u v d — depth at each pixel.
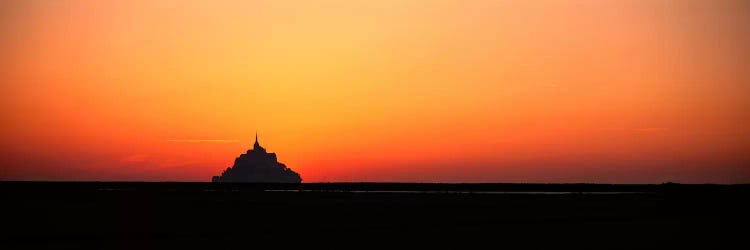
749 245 55.47
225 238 59.53
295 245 55.28
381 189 183.50
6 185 174.50
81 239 58.28
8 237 59.53
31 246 54.44
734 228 66.88
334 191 165.38
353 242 57.09
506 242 57.34
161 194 137.00
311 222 74.50
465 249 53.53
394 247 54.50
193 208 95.38
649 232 63.50
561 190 167.38
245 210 92.12
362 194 145.38
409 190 180.00
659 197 124.38
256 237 60.22
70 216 80.06
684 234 62.31
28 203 102.38
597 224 71.69
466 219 78.44
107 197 122.69
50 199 113.69
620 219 77.62
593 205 103.56
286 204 106.56
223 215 83.56
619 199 120.12
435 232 64.12
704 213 85.62
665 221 74.38
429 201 115.69
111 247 53.97
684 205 102.38
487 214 86.25
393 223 73.50
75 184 189.12
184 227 68.56
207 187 188.50
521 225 70.81
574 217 80.75
